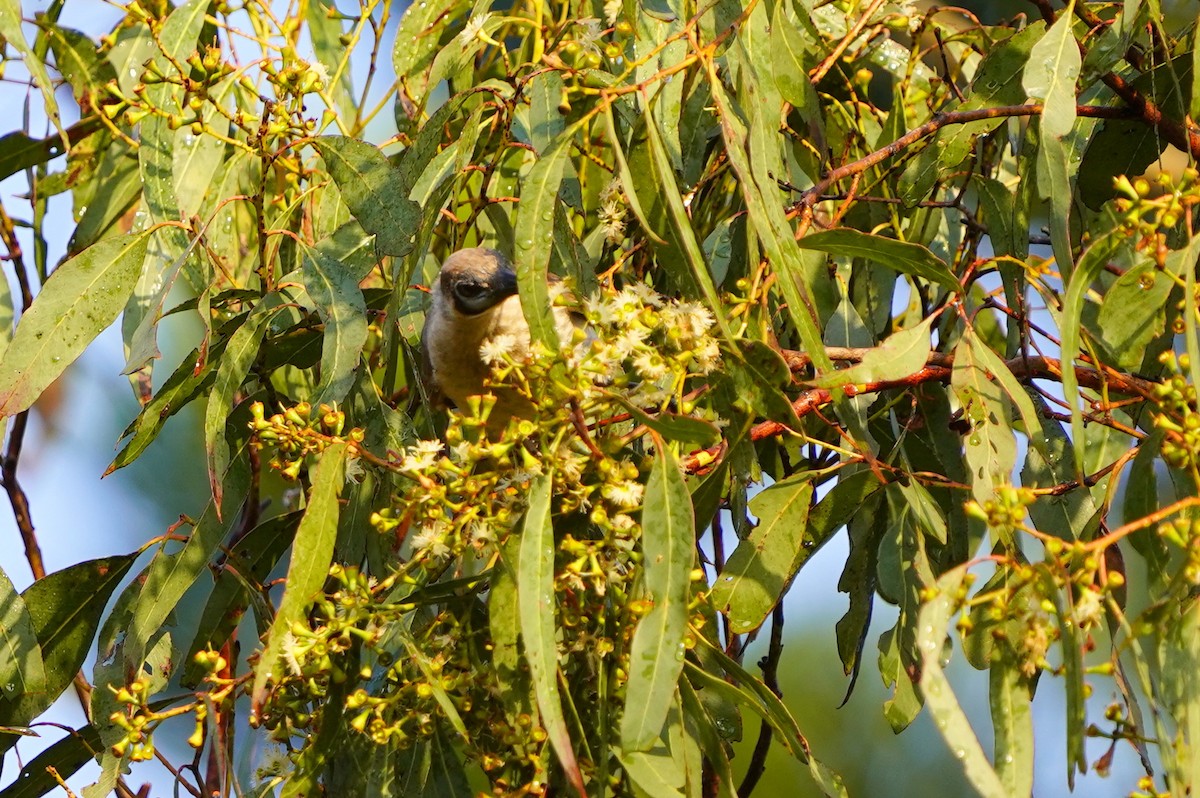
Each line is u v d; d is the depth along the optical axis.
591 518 4.85
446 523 4.91
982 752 4.26
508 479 4.94
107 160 8.01
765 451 7.04
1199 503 4.49
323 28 7.82
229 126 7.27
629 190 4.86
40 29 7.96
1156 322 5.55
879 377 5.22
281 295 6.36
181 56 7.06
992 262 6.65
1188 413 4.77
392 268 7.05
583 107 6.72
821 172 6.76
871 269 7.26
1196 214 6.29
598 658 5.06
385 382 6.77
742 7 5.88
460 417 4.82
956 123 6.54
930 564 6.01
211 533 6.40
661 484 4.73
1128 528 4.45
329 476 5.25
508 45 9.29
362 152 6.19
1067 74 5.70
